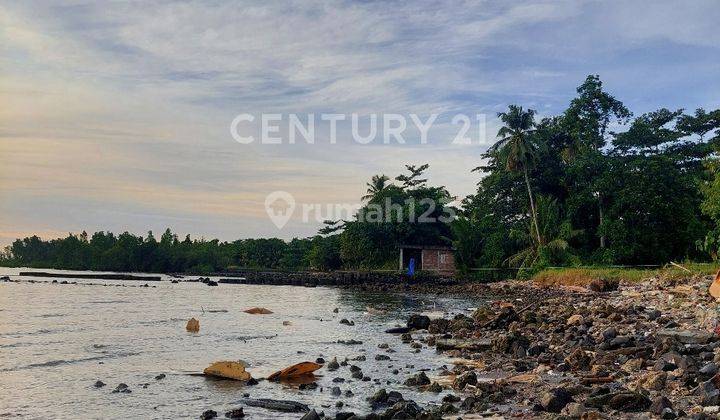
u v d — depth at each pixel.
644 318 22.34
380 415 10.59
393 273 71.44
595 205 59.78
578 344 17.81
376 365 16.70
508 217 67.88
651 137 60.59
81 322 26.92
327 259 93.75
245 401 12.29
